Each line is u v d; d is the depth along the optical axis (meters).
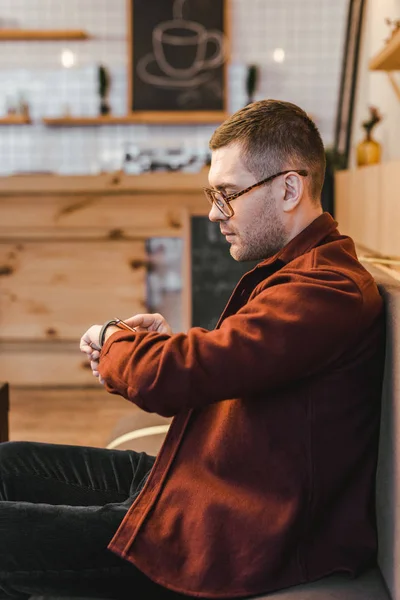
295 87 5.84
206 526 1.20
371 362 1.27
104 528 1.25
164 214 4.13
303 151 1.31
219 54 5.73
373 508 1.31
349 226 3.50
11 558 1.23
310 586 1.19
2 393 2.15
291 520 1.17
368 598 1.17
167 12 5.71
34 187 4.11
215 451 1.25
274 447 1.21
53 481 1.50
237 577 1.17
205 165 4.56
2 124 5.88
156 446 2.09
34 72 5.88
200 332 1.19
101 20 5.80
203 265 4.11
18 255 4.20
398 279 1.45
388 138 4.04
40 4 5.79
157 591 1.27
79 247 4.19
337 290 1.18
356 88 5.23
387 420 1.25
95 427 3.66
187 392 1.15
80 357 4.29
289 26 5.79
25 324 4.26
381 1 4.34
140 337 1.23
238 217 1.33
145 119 5.71
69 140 5.92
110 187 4.10
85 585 1.24
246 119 1.31
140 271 4.21
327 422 1.21
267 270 1.35
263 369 1.13
